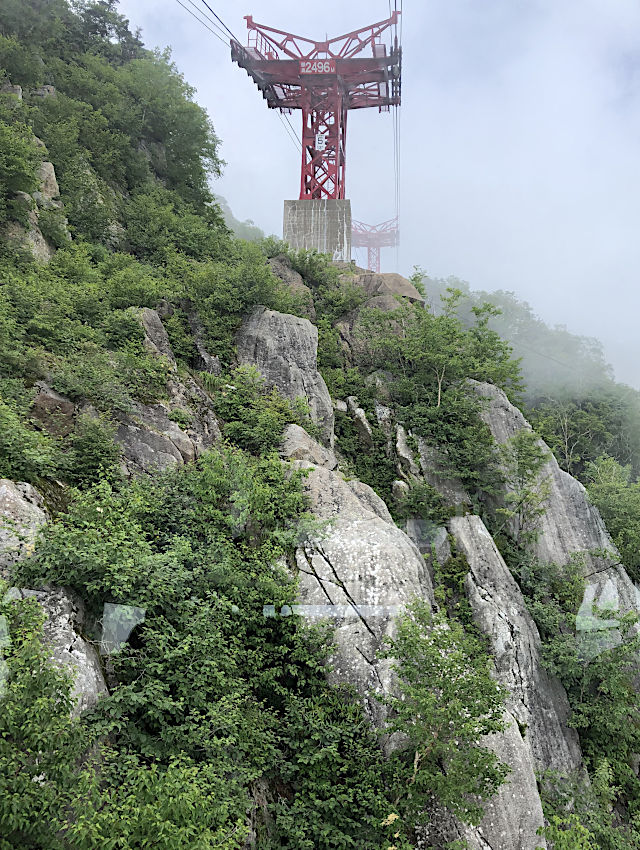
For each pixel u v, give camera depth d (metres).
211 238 32.88
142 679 9.87
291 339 23.14
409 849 10.66
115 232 30.11
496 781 10.79
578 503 25.05
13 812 6.60
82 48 45.66
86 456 13.95
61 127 31.12
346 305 30.91
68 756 7.47
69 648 9.55
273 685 12.38
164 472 15.20
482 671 11.28
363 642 13.31
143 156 38.06
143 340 19.52
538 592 21.45
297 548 14.91
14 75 33.31
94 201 29.23
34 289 18.67
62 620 9.80
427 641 11.50
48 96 33.91
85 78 38.38
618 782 17.58
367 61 41.81
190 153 41.59
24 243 21.95
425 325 26.53
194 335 22.47
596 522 25.02
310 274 32.34
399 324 28.00
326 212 40.19
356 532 15.46
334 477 17.28
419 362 26.89
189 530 13.71
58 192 27.52
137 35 52.22
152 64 43.91
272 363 22.48
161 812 7.36
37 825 6.94
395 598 13.99
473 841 11.75
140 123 39.06
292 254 32.84
